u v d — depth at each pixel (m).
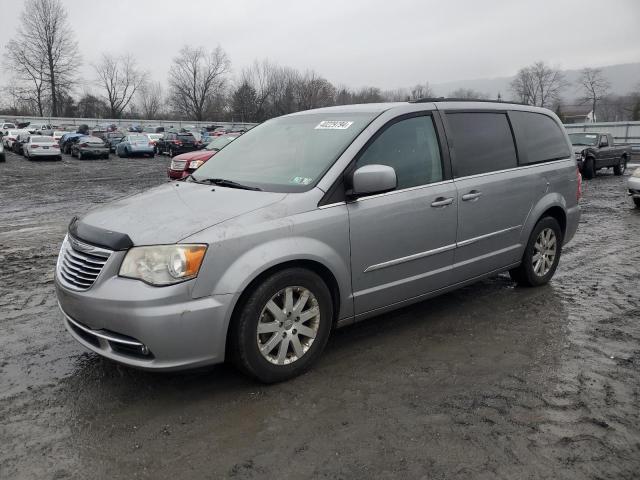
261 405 3.17
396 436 2.86
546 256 5.43
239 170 4.08
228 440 2.82
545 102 82.81
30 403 3.19
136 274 2.99
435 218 4.09
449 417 3.04
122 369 3.62
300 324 3.44
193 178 4.27
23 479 2.53
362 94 80.25
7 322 4.52
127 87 94.44
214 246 3.04
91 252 3.14
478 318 4.61
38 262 6.70
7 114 85.50
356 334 4.25
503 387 3.39
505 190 4.69
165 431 2.91
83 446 2.78
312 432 2.90
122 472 2.58
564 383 3.44
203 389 3.35
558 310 4.82
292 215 3.35
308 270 3.40
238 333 3.18
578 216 5.77
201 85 88.38
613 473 2.56
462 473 2.56
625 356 3.86
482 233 4.54
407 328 4.37
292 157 3.93
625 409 3.12
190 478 2.53
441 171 4.21
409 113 4.11
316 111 4.57
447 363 3.74
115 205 3.69
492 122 4.78
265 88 78.75
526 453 2.71
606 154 19.77
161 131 60.38
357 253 3.64
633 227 9.22
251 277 3.12
